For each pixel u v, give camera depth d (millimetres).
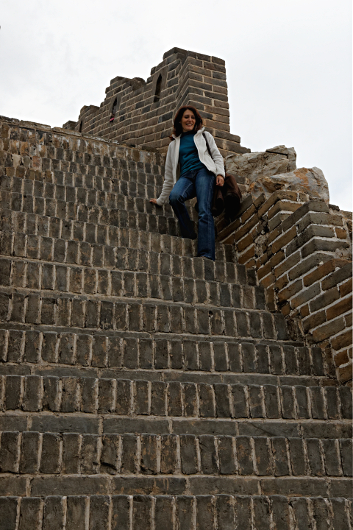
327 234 4031
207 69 7879
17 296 3389
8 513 2363
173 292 3984
